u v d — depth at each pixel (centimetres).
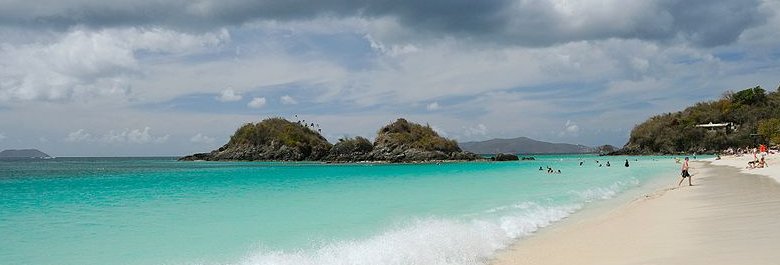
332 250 1280
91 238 1450
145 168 8450
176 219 1803
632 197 2595
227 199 2509
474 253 1260
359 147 12275
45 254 1248
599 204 2288
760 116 15975
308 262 1169
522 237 1491
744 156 10056
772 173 4091
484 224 1658
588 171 5738
